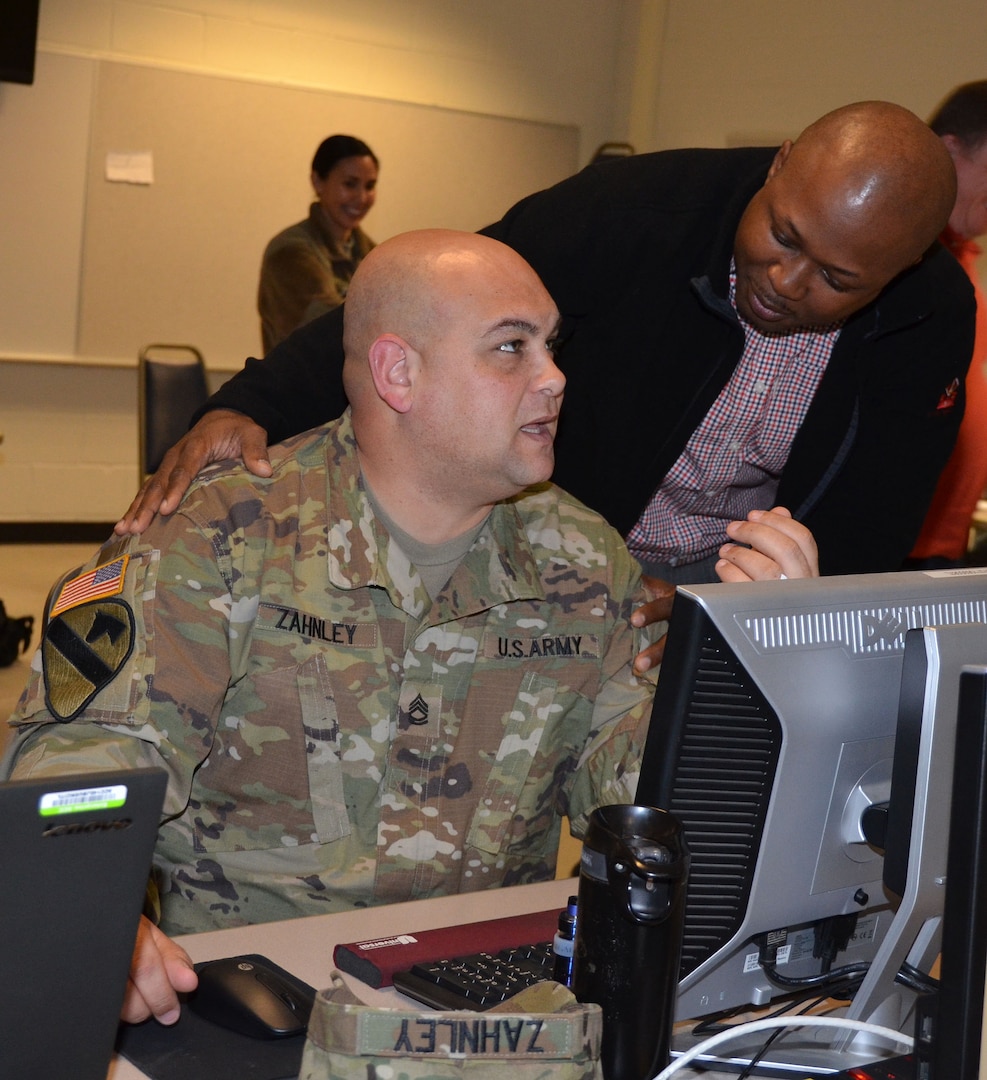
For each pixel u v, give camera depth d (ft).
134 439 19.97
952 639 3.06
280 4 19.76
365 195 17.92
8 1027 2.31
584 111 22.48
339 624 4.24
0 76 17.60
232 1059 3.01
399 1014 2.48
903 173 4.99
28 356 18.85
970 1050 2.57
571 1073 2.52
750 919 3.22
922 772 3.05
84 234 18.89
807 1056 3.38
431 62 21.04
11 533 19.48
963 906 2.54
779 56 19.77
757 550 3.90
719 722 3.08
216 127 19.48
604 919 2.86
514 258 4.25
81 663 3.83
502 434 4.11
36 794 2.19
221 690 4.00
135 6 18.78
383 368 4.14
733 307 5.96
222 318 20.04
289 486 4.39
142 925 3.18
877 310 6.09
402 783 4.25
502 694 4.44
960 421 6.59
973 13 16.87
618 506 6.48
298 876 4.16
